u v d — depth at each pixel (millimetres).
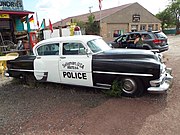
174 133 3293
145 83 4703
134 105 4438
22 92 5926
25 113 4383
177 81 6008
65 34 16875
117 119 3844
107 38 33000
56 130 3582
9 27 14164
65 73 5652
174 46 17719
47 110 4473
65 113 4250
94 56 5211
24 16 14102
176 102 4473
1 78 7875
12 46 12773
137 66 4652
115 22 35844
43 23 17734
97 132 3441
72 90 5758
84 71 5309
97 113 4152
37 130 3621
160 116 3871
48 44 5910
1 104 5012
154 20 42000
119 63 4844
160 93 4965
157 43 10602
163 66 4977
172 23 56344
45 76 6059
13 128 3748
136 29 39500
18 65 6574
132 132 3379
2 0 12234
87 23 34656
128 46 11477
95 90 5621
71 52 5520
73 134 3426
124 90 4977
